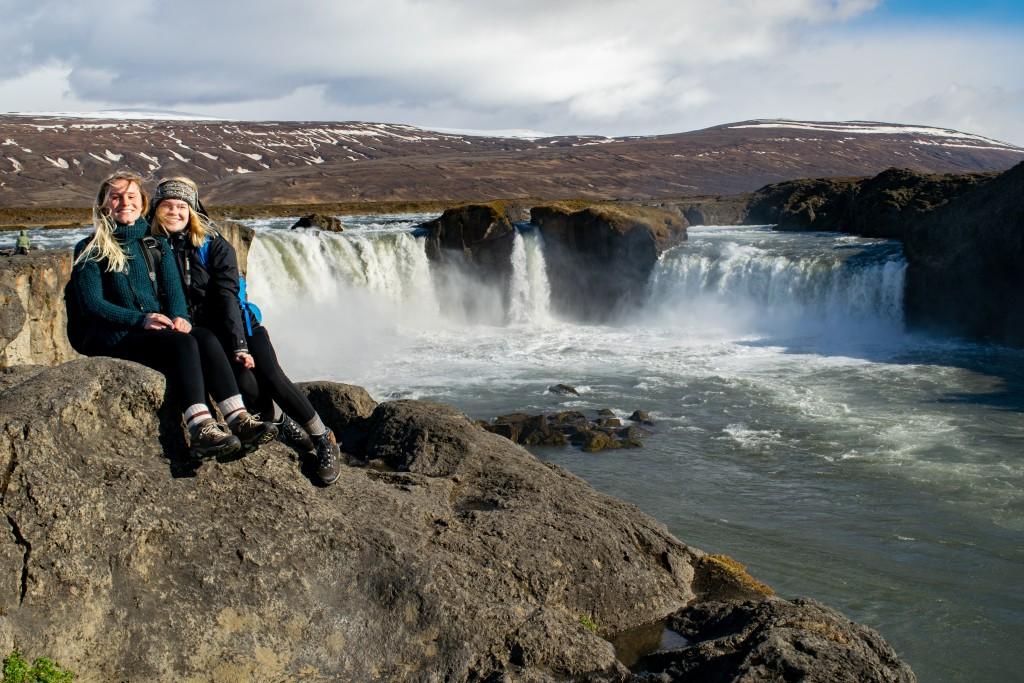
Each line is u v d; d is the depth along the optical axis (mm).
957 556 11156
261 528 4473
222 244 4734
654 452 16016
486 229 33250
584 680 4656
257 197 145750
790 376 22078
